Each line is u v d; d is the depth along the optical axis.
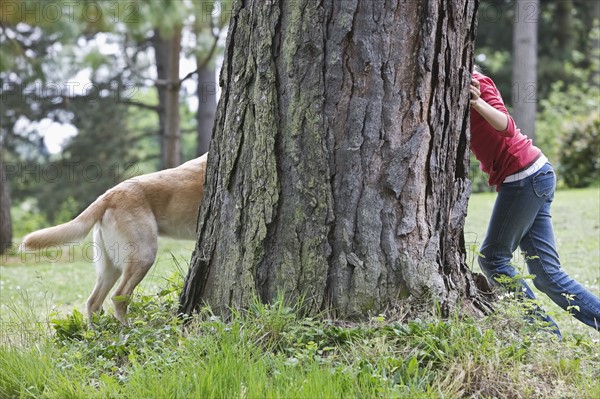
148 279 8.02
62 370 5.02
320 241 5.20
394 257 5.17
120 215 7.82
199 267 5.59
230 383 4.49
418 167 5.18
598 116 24.30
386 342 4.83
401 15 5.07
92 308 7.85
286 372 4.53
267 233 5.30
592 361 4.98
